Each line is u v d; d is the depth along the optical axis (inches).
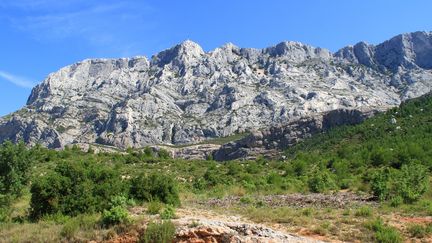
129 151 3954.2
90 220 733.3
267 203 1106.7
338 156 3058.6
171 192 1015.6
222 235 641.0
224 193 1503.4
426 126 3307.1
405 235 697.6
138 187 996.6
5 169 1309.1
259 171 2908.5
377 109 5915.4
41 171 1977.1
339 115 6077.8
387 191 1124.5
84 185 886.4
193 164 3417.8
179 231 653.3
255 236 630.5
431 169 1916.8
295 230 731.4
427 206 941.8
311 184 1630.2
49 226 752.3
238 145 6501.0
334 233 709.3
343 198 1186.6
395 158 2341.3
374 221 755.4
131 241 662.5
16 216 898.7
